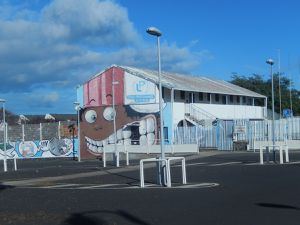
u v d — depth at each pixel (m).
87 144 55.28
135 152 48.31
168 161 19.39
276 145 32.28
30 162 47.59
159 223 10.87
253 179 20.14
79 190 19.12
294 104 88.06
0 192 19.62
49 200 16.20
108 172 28.75
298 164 27.89
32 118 97.38
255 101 85.31
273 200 13.82
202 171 25.91
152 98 54.88
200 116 57.50
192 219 11.24
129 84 56.16
